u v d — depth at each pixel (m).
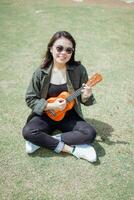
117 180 3.56
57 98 3.79
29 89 3.81
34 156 3.83
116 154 3.91
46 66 3.73
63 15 8.28
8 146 3.98
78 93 3.72
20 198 3.31
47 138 3.79
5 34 7.15
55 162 3.76
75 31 7.34
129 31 7.44
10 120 4.43
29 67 5.79
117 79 5.46
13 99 4.88
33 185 3.47
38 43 6.73
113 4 9.38
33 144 3.83
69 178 3.56
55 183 3.50
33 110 3.81
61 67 3.73
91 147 3.82
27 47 6.55
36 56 6.19
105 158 3.84
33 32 7.27
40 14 8.35
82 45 6.65
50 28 7.50
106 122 4.44
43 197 3.34
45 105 3.72
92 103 3.88
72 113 3.98
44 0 9.54
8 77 5.46
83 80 3.86
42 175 3.59
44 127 3.85
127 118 4.54
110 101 4.88
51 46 3.61
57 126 4.01
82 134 3.82
